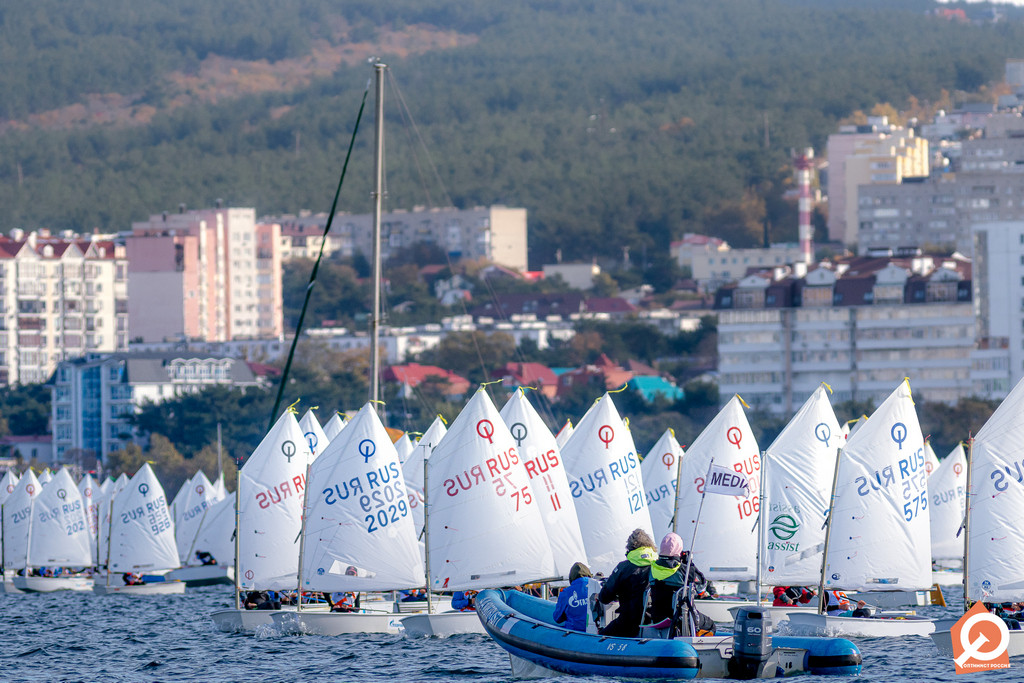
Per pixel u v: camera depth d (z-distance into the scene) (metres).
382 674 141.38
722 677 118.62
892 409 164.12
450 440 166.25
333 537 171.75
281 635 177.75
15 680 146.88
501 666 144.25
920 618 168.38
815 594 180.62
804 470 174.00
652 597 121.44
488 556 164.88
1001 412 149.38
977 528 149.75
